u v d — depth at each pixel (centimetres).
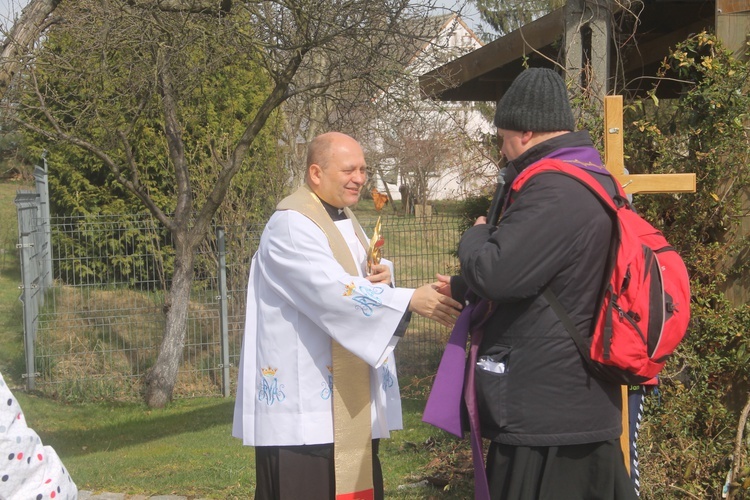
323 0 739
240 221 995
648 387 314
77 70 744
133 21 717
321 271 304
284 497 314
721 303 401
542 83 261
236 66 998
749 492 375
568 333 245
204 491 500
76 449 631
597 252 245
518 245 239
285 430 311
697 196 404
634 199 416
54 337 920
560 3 1393
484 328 264
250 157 1105
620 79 633
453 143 1153
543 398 246
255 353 325
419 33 830
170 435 675
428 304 299
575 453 252
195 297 1025
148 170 1089
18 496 181
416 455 557
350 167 322
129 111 812
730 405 407
